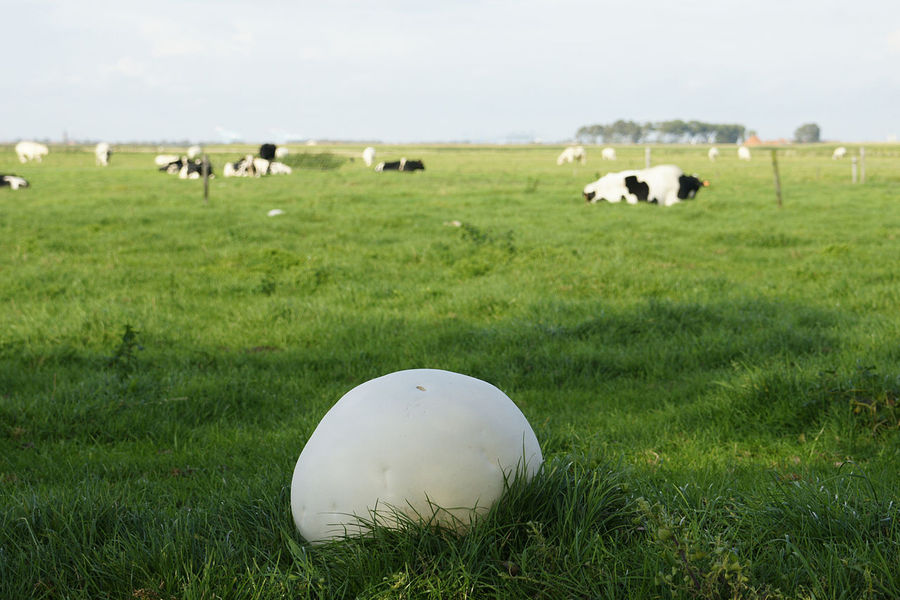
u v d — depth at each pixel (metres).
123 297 9.73
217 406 5.62
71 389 5.80
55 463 4.59
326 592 2.68
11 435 5.11
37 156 64.25
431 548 2.82
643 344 7.18
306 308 8.89
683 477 4.11
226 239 14.80
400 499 2.85
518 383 6.29
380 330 7.88
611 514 3.05
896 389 4.96
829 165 50.41
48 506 3.25
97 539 3.08
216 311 8.96
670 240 14.73
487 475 2.92
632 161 65.88
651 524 2.80
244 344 7.61
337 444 2.97
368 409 3.02
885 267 11.30
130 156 84.81
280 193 27.38
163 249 13.90
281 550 3.05
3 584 2.76
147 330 7.90
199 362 6.87
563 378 6.41
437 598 2.61
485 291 9.62
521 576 2.65
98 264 12.23
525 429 3.17
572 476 3.21
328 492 2.94
